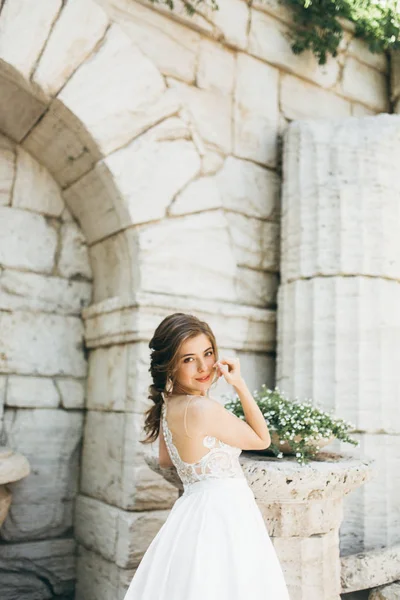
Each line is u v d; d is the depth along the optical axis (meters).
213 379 2.05
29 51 3.08
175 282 3.43
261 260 4.00
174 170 3.56
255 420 1.98
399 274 3.61
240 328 3.69
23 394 3.56
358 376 3.39
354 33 4.62
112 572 3.16
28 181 3.75
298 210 3.80
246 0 4.12
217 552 1.72
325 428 2.45
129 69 3.44
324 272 3.60
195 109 3.80
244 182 4.00
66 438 3.71
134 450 3.14
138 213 3.36
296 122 4.04
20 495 3.49
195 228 3.58
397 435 3.42
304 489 2.21
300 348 3.58
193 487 1.90
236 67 4.07
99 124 3.29
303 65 4.39
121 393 3.37
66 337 3.79
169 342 1.95
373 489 3.29
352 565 2.94
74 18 3.25
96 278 3.91
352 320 3.49
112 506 3.29
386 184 3.69
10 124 3.56
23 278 3.64
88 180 3.56
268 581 1.74
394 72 4.82
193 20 3.81
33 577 3.44
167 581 1.72
